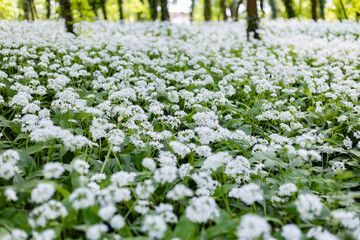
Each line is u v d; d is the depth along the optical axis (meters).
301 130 5.40
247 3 14.06
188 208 2.68
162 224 2.48
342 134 5.22
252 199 2.84
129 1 22.48
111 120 5.39
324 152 5.09
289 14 25.53
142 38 12.20
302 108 6.89
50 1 22.91
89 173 3.53
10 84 5.76
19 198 3.13
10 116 4.82
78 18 12.66
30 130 4.29
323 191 3.92
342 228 3.25
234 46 12.63
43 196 2.56
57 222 2.68
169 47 10.75
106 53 8.95
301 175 3.97
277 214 3.39
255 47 13.05
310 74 8.00
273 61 9.52
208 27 18.55
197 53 9.62
